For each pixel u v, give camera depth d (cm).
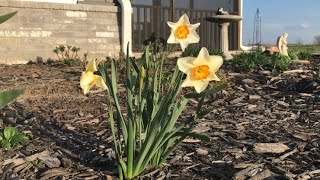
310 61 331
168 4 424
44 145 108
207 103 173
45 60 324
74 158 100
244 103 175
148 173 88
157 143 83
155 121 81
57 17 330
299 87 211
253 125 137
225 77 223
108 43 353
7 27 309
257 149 108
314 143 116
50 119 138
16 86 194
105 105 162
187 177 90
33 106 157
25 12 315
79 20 339
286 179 90
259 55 278
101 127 130
